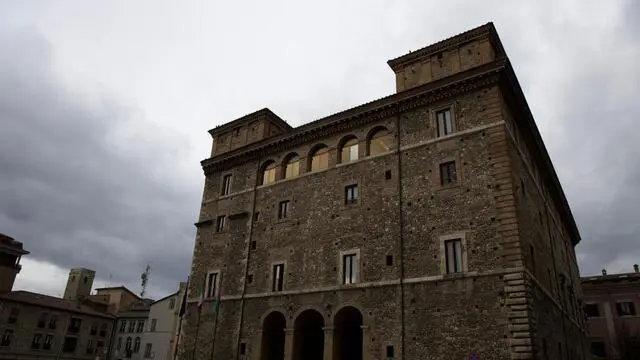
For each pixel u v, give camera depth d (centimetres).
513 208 3050
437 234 3306
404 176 3647
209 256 4688
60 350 8894
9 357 8119
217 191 4975
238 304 4206
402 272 3353
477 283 3016
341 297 3588
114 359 9350
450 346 2978
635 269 8506
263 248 4288
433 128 3638
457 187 3344
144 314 9444
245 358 3938
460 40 3816
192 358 4306
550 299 3584
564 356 3678
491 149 3288
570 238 6266
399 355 3148
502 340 2803
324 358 3497
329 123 4244
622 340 6950
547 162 4469
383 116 3969
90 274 12300
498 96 3397
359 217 3759
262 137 4931
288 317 3825
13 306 8394
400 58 4112
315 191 4153
